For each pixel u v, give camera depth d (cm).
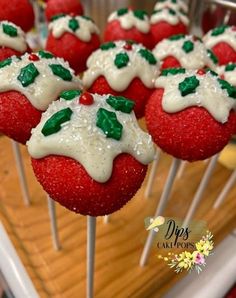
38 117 12
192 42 16
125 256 16
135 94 14
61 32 17
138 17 18
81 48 17
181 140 12
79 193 9
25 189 18
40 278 16
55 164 10
